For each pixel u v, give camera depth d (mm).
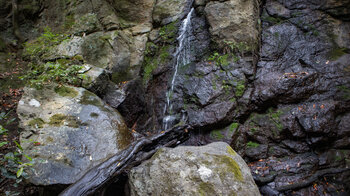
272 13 5695
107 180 2582
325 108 4109
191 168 2381
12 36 6367
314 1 5527
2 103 4637
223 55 4988
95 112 3555
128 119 4727
